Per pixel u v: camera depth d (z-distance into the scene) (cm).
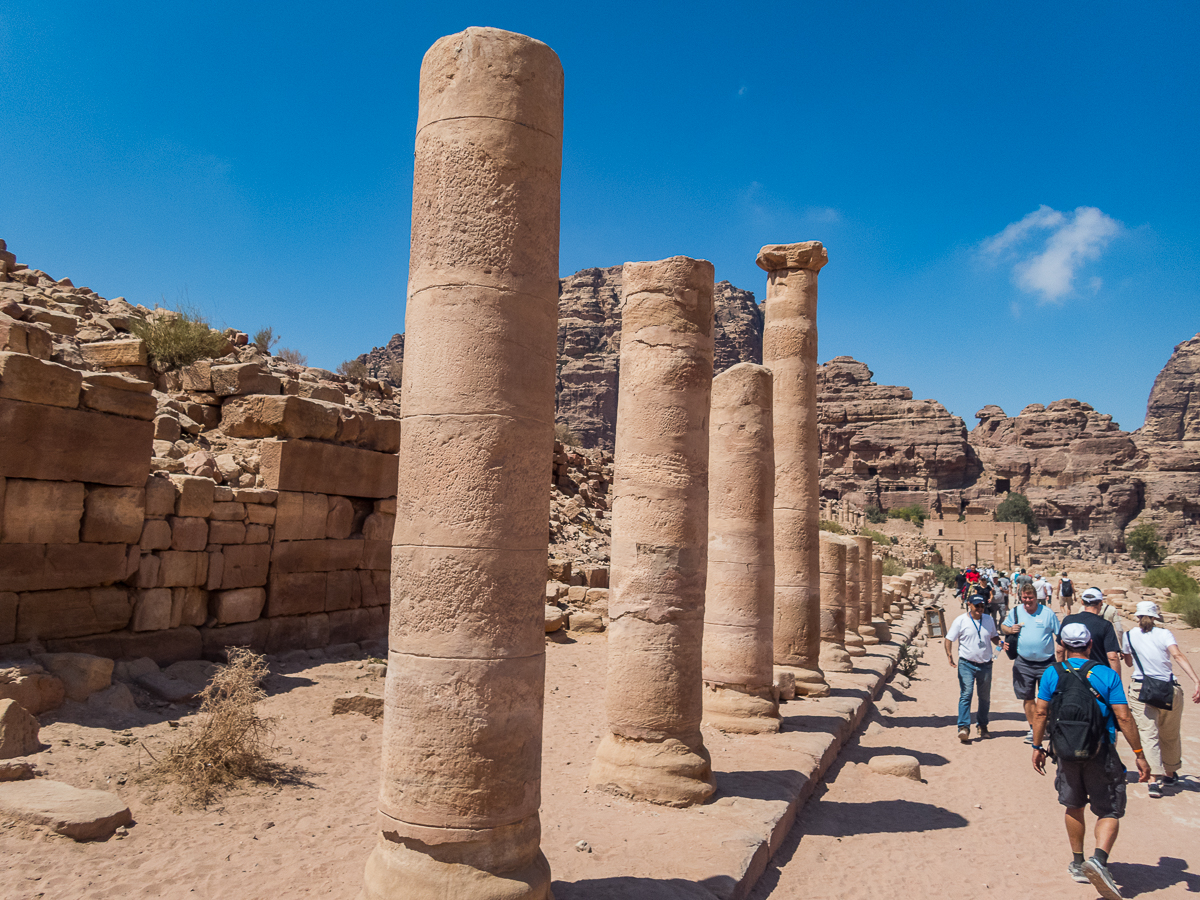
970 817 731
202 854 496
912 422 10944
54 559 778
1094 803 571
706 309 705
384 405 1898
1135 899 573
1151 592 3606
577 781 679
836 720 946
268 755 687
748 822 593
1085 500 10100
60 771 594
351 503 1173
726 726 859
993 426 12256
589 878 483
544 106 443
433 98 437
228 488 965
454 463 411
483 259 420
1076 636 596
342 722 801
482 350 416
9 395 743
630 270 713
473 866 393
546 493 446
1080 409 11525
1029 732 1081
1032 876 604
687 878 489
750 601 880
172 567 891
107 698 736
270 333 2227
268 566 1024
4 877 440
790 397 1159
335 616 1126
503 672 409
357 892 452
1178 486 10169
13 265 1532
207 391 1180
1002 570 6919
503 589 412
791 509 1126
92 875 456
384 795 412
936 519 9181
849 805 738
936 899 553
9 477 745
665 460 672
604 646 1351
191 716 757
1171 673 843
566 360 11894
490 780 401
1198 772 887
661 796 625
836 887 555
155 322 1341
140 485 861
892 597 2650
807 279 1192
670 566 659
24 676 673
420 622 409
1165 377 13888
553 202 449
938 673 1666
